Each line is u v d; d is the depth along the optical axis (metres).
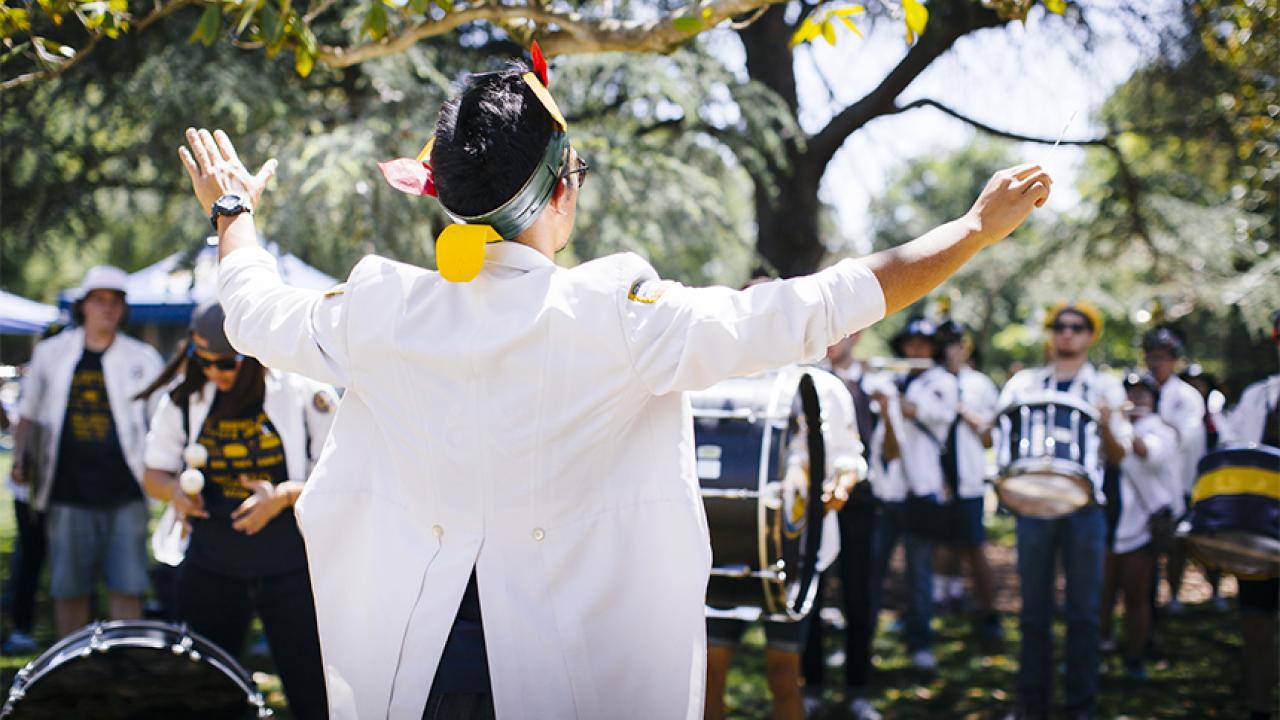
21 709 3.12
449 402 1.67
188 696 3.23
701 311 1.59
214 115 6.68
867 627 5.53
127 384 5.61
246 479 3.74
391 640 1.72
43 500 5.56
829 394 4.09
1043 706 5.19
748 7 2.92
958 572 8.26
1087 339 5.38
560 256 7.12
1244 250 11.35
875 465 5.73
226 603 3.86
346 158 6.11
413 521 1.74
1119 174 11.08
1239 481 4.29
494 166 1.68
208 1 2.93
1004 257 17.56
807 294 1.57
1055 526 5.18
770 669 4.03
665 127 8.80
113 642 3.16
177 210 8.17
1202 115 9.43
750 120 7.74
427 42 7.37
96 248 10.74
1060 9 2.95
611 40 3.18
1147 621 6.46
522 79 1.75
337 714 1.81
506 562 1.68
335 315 1.76
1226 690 6.10
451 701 1.68
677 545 1.71
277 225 6.17
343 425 1.84
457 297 1.70
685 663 1.70
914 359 7.12
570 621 1.67
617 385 1.64
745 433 3.33
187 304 11.17
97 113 7.32
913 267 1.58
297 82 7.29
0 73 6.95
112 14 2.94
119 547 5.61
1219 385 7.78
